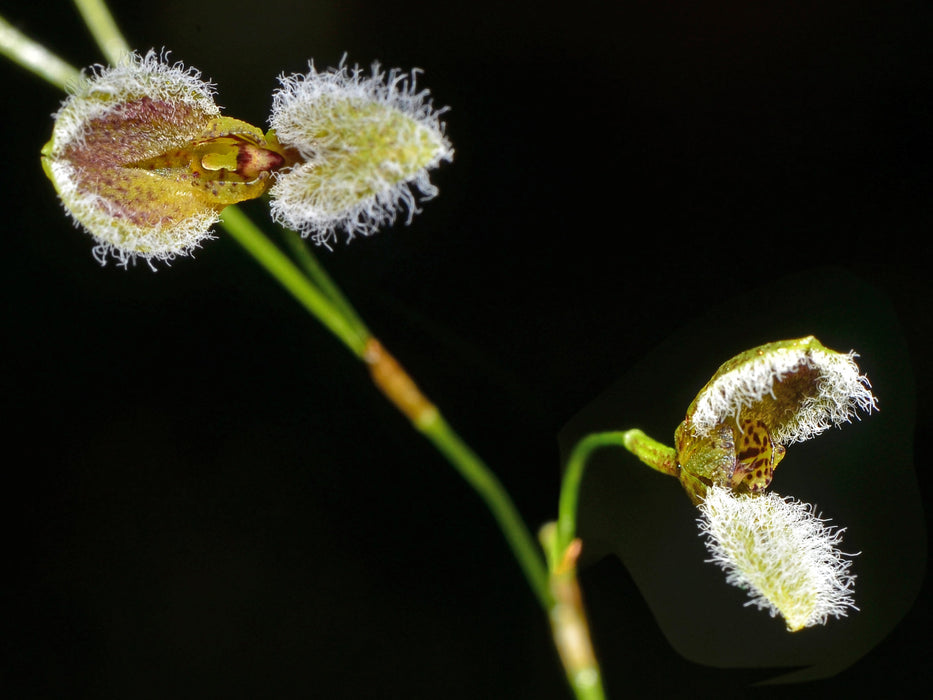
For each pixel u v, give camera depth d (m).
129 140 0.13
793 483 0.13
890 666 0.13
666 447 0.13
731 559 0.13
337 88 0.12
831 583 0.13
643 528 0.13
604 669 0.13
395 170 0.12
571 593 0.13
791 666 0.13
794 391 0.13
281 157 0.13
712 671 0.13
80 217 0.13
